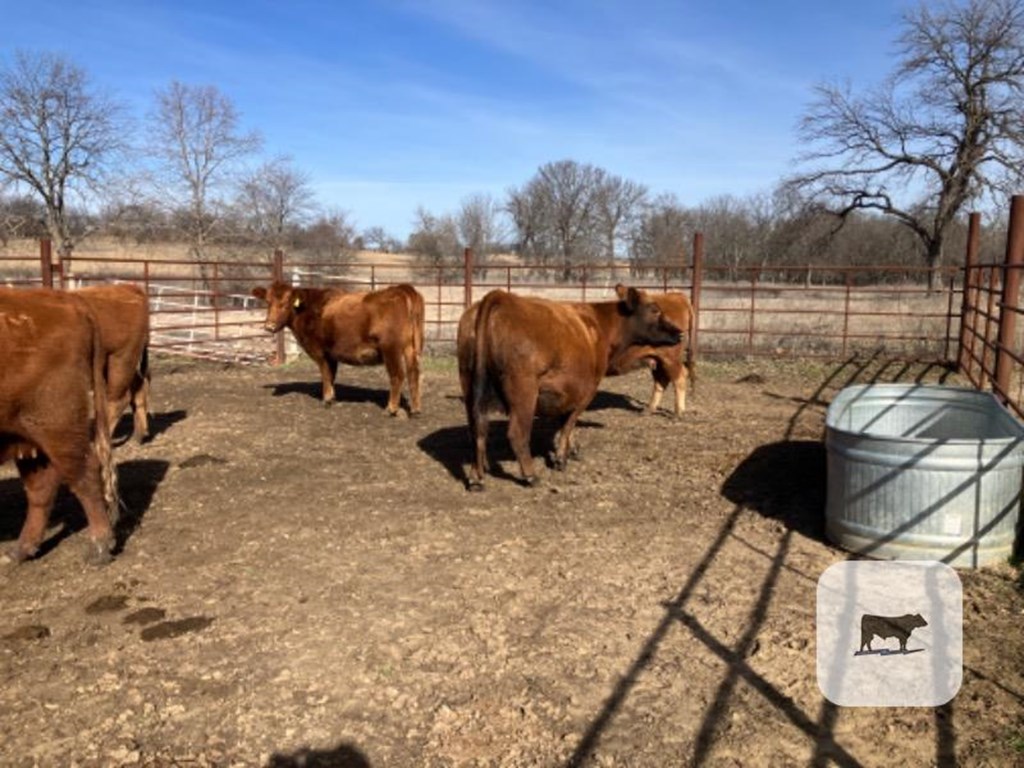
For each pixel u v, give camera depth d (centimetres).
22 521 594
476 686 376
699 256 1326
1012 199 885
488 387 634
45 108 3125
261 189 3250
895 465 495
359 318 939
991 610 440
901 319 1881
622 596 468
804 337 1636
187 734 341
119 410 777
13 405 464
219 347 1554
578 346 649
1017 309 668
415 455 785
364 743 335
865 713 352
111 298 743
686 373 1071
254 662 396
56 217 3281
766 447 807
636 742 335
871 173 3756
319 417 956
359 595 471
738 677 381
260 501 642
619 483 690
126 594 472
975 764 319
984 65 3469
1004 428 554
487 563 517
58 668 392
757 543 547
